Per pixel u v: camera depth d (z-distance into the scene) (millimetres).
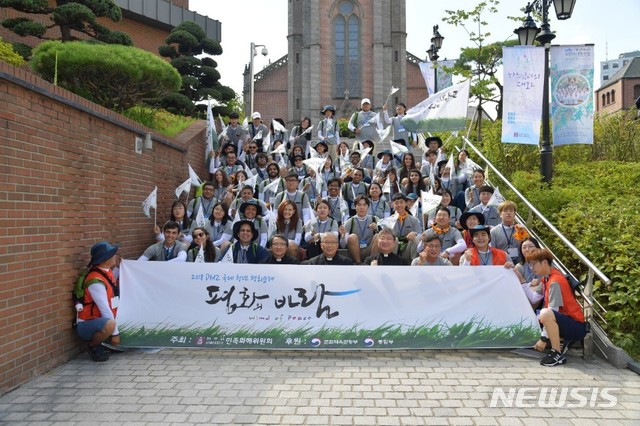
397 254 7934
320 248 7984
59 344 5785
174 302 6430
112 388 5082
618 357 5746
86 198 6496
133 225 8078
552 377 5449
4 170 4918
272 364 5863
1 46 8273
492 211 8836
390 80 46594
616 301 6273
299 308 6414
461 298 6449
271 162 11844
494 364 5887
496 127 15625
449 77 18281
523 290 6512
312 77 46062
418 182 10297
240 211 8281
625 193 10062
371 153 13516
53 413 4504
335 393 4992
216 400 4801
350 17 46969
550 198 9539
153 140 9086
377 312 6414
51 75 9234
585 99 10227
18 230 5105
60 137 5895
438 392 5023
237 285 6453
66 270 5949
